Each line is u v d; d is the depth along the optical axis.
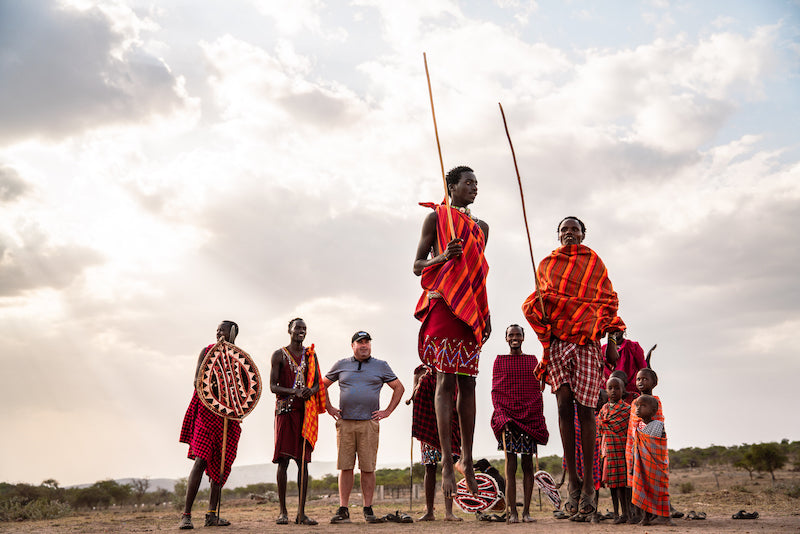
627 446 7.00
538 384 8.66
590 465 6.84
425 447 9.31
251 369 9.01
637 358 9.06
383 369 9.71
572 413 7.06
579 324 6.96
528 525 6.87
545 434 8.48
